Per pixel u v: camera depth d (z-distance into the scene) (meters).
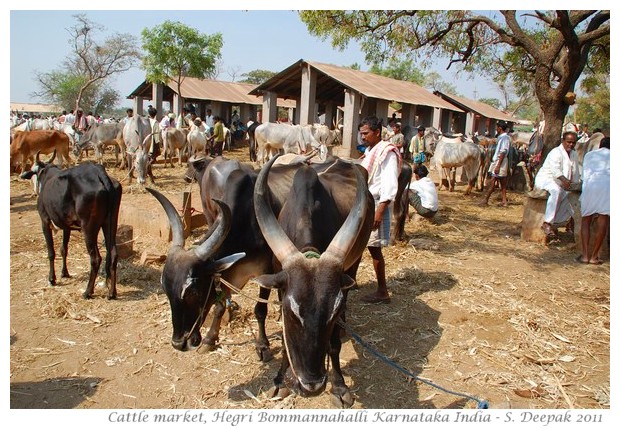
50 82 45.38
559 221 7.96
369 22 9.84
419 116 30.52
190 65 22.06
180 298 3.37
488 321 5.09
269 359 4.24
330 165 4.84
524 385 3.99
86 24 30.06
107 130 15.01
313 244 3.42
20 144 12.36
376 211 4.98
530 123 36.16
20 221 8.34
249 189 4.21
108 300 5.32
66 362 4.16
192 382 3.93
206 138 16.42
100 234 7.10
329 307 2.81
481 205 11.39
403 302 5.49
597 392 3.92
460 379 4.05
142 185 11.19
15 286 5.61
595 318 5.26
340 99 26.64
